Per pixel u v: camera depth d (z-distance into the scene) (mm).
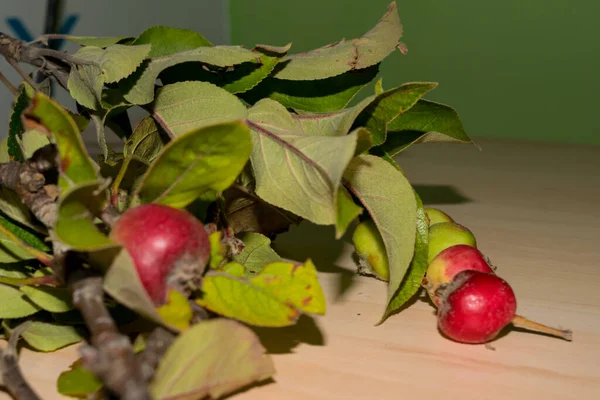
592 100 838
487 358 346
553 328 360
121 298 271
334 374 331
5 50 373
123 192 336
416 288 367
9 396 308
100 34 719
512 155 774
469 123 897
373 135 362
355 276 428
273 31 956
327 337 360
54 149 317
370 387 323
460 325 348
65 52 362
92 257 279
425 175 681
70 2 674
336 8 915
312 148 324
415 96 340
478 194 607
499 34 858
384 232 352
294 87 406
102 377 246
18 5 624
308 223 516
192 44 385
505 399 317
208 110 352
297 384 323
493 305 346
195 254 281
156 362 272
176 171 289
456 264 376
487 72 874
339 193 294
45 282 297
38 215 305
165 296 277
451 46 879
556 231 509
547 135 867
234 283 299
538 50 848
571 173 686
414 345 355
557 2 827
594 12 816
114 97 362
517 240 490
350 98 402
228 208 378
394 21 404
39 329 340
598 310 391
